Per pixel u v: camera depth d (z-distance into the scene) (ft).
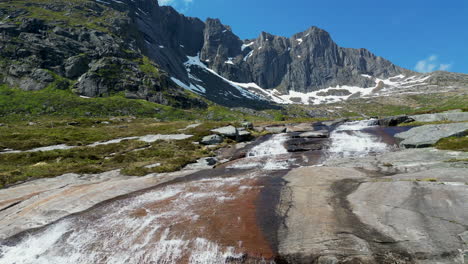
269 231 36.32
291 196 49.88
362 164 73.00
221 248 33.01
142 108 374.43
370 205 40.91
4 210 50.83
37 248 37.22
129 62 515.50
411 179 51.11
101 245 36.45
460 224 31.48
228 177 72.13
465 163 56.70
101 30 564.71
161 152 108.27
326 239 32.68
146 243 35.78
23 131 164.35
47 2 605.73
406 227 32.83
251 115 576.61
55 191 61.93
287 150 112.37
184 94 552.00
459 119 141.28
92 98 377.09
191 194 55.98
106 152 111.75
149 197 55.57
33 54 421.18
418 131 105.70
